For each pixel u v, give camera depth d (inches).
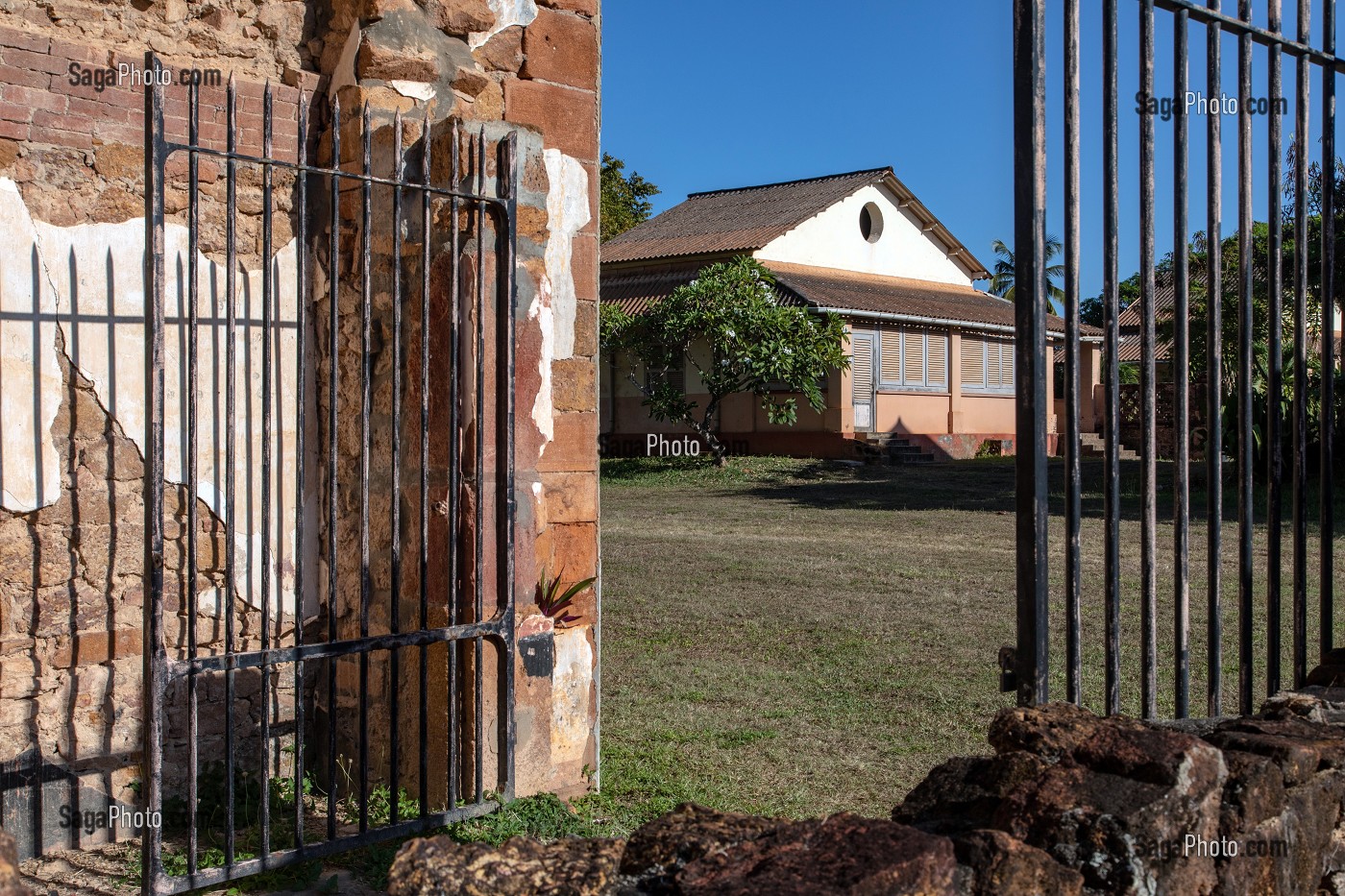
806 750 235.5
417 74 198.1
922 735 245.8
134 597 190.7
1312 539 511.2
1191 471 714.2
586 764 205.0
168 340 192.5
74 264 182.5
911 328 1125.7
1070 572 108.5
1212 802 90.9
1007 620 365.7
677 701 274.7
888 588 426.3
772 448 1084.5
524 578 191.6
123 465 188.4
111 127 186.5
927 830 92.4
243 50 201.5
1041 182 104.1
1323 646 135.0
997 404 1227.2
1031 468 105.2
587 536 205.3
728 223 1214.3
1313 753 102.4
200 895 158.2
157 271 138.6
